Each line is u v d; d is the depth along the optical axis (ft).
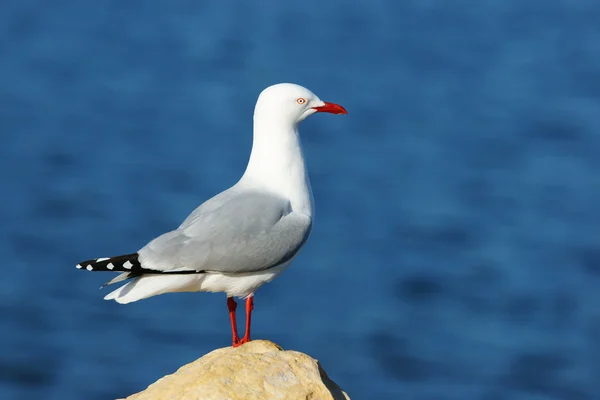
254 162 34.65
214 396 26.78
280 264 33.22
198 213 33.14
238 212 32.68
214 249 31.89
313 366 27.68
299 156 34.71
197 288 32.81
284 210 33.71
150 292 31.60
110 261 30.89
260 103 34.53
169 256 31.42
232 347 30.07
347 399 28.55
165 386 27.45
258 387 26.99
